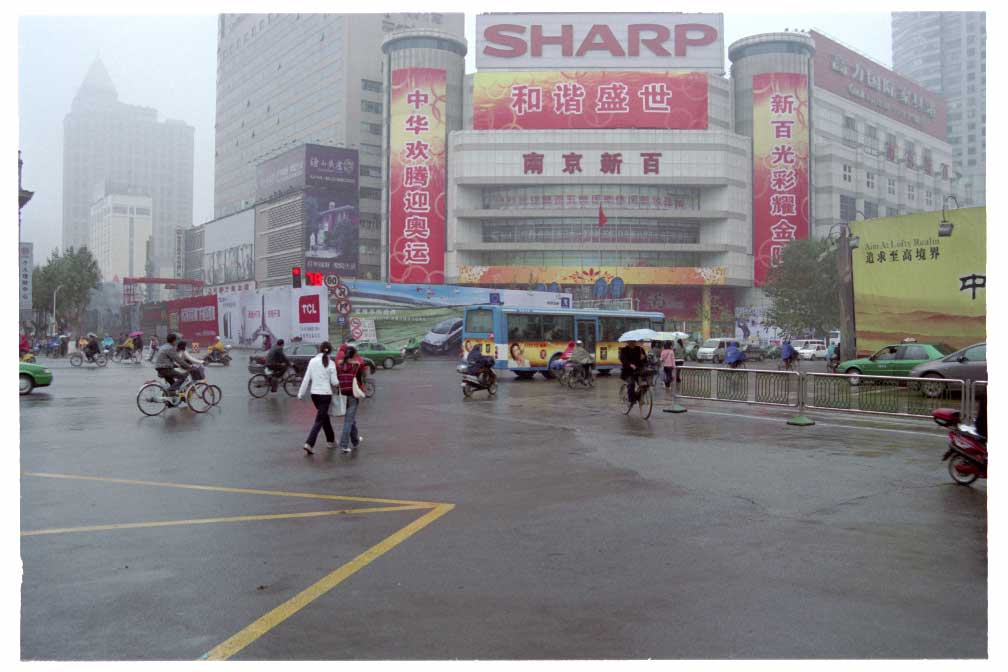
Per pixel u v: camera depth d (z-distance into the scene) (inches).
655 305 2893.7
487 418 563.2
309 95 3964.1
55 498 286.2
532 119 2856.8
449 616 167.8
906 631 160.1
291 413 594.9
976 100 5364.2
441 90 2918.3
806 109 2903.5
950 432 321.1
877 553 215.5
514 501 282.7
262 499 285.4
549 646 152.2
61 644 154.1
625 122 2851.9
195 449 409.1
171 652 150.6
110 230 5915.4
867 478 328.8
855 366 812.0
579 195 2876.5
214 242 3772.1
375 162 3676.2
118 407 633.6
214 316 1925.4
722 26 2888.8
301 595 181.0
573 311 1090.7
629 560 208.4
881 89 3518.7
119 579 193.0
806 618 166.9
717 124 2947.8
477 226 2906.0
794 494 295.4
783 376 645.3
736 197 2874.0
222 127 5002.5
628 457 384.5
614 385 920.3
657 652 149.6
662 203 2881.4
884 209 3302.2
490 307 1037.8
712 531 239.5
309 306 1451.8
